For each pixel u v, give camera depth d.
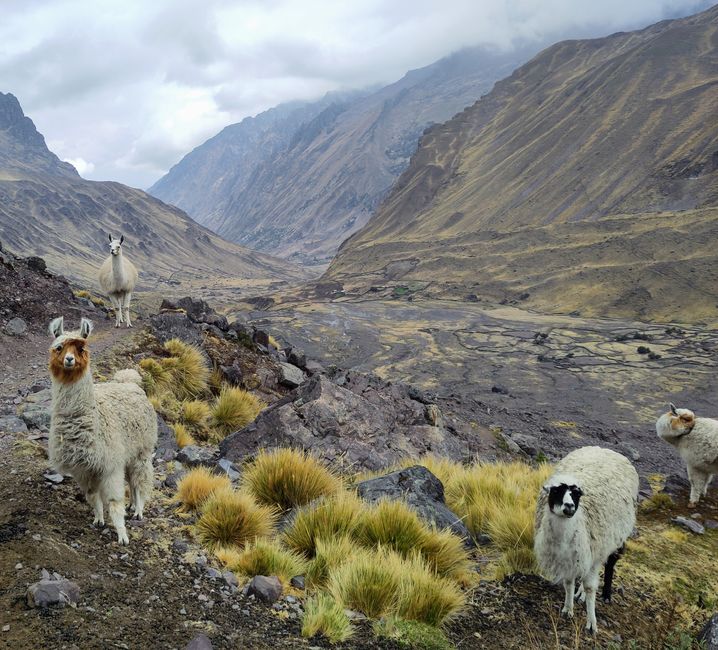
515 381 129.62
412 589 6.41
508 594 7.62
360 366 153.75
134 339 16.62
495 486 11.12
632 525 8.10
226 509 7.57
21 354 15.02
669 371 131.62
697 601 8.39
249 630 5.41
